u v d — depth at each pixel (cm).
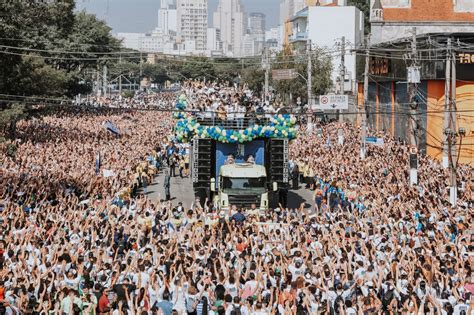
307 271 1892
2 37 5862
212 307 1662
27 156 4438
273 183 3516
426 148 5222
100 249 2109
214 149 3719
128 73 15750
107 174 3759
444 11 7800
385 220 2595
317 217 2741
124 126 7156
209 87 7100
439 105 4628
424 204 2883
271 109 4469
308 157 4688
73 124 7181
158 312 1584
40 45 8631
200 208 2930
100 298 1727
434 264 1931
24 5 6069
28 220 2477
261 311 1614
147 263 1934
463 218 2669
